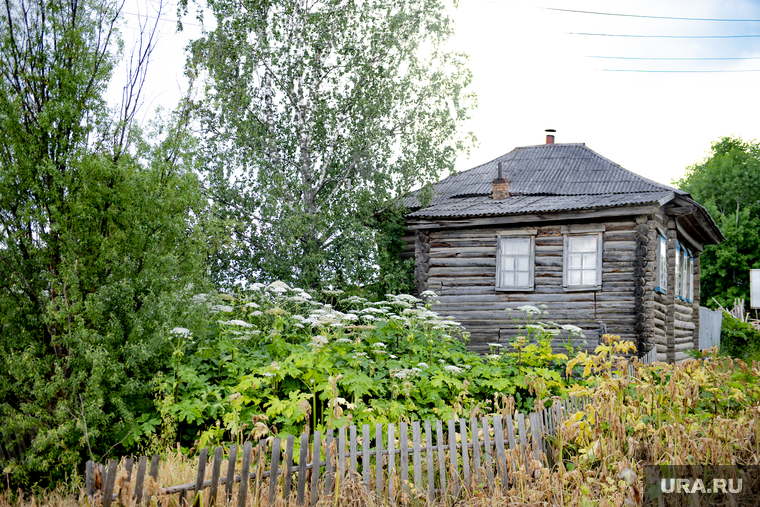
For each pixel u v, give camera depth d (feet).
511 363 34.04
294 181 50.55
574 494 19.31
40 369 23.07
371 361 29.68
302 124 53.83
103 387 23.72
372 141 52.95
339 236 51.24
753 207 141.18
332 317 29.63
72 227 23.91
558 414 23.94
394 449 19.92
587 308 47.75
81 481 22.04
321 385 25.50
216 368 27.61
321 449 19.80
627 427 22.94
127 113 27.27
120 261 25.00
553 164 64.34
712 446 20.10
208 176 50.67
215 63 50.88
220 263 48.78
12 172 23.11
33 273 24.09
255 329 31.58
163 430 24.26
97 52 25.53
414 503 19.63
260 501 17.99
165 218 25.57
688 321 63.05
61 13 25.08
